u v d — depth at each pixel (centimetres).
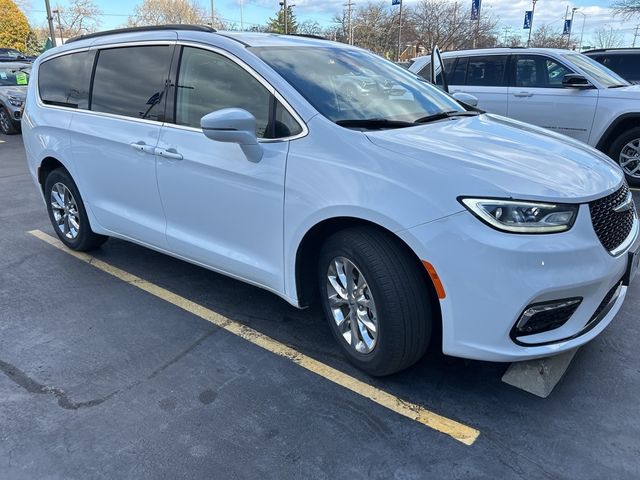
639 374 296
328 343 335
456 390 286
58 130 446
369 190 260
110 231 433
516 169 256
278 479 229
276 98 305
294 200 289
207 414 270
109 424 263
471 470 233
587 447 245
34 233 555
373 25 5288
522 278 235
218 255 344
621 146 704
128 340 340
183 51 356
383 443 249
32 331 353
